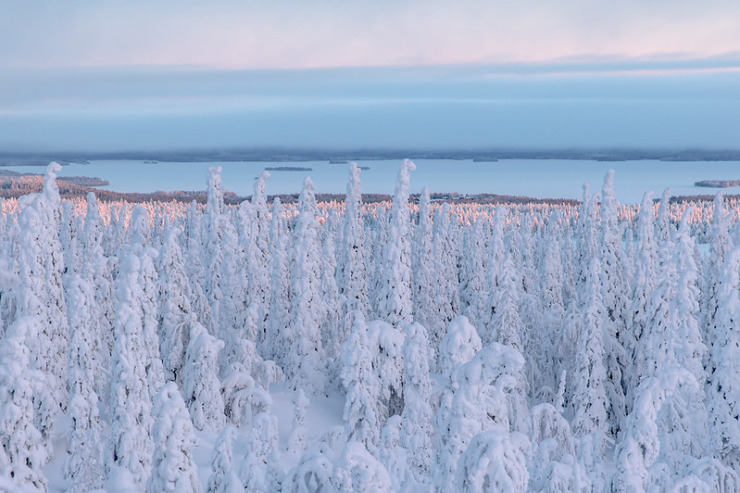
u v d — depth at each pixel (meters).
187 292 45.03
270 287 56.31
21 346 24.31
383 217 79.56
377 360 44.09
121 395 29.38
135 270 30.03
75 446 34.28
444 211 68.88
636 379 46.97
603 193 53.00
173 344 43.34
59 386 42.53
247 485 18.97
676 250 34.47
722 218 53.00
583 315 45.91
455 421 11.94
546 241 82.06
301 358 48.94
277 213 69.88
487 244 92.75
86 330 35.09
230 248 52.56
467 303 67.12
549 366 54.38
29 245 40.38
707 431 31.22
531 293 60.06
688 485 19.03
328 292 52.78
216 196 59.00
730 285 29.36
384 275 49.72
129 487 23.80
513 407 40.91
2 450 24.08
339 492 12.64
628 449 18.34
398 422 28.08
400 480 22.06
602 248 52.03
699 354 33.53
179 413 19.64
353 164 57.34
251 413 43.50
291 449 37.53
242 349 47.81
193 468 19.67
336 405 47.34
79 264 64.88
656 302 39.03
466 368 12.02
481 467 10.37
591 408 45.06
